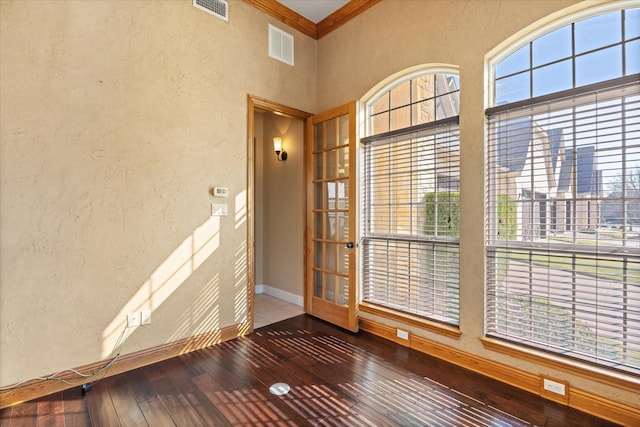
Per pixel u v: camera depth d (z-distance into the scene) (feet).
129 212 7.59
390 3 9.34
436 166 8.58
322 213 11.44
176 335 8.36
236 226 9.61
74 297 6.88
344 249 10.67
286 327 10.43
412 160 9.13
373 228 10.18
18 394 6.28
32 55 6.38
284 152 13.25
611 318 5.96
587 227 6.20
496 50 7.29
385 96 10.01
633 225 5.74
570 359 6.31
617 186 5.88
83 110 6.95
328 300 11.05
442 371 7.56
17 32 6.24
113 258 7.38
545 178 6.70
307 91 11.56
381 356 8.34
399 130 9.26
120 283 7.48
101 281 7.22
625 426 5.61
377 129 10.21
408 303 9.21
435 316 8.59
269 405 6.28
